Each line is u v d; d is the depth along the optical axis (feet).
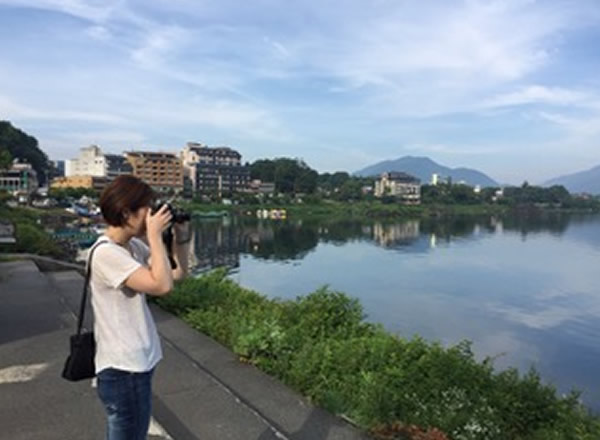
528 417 15.46
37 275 33.53
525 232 287.69
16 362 16.06
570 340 71.31
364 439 11.60
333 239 226.99
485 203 547.49
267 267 138.00
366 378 14.96
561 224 367.66
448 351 18.66
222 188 458.50
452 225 335.88
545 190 603.67
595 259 168.55
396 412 13.32
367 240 224.12
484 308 91.04
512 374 18.06
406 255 170.71
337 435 11.71
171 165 397.39
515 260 162.91
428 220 382.01
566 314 88.33
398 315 82.99
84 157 401.90
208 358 16.99
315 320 22.66
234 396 13.34
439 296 100.42
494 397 15.76
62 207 247.50
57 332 19.62
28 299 25.85
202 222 319.68
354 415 12.75
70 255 106.11
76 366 7.09
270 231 267.80
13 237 57.52
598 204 610.24
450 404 14.60
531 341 70.59
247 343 16.90
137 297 7.05
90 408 12.62
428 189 548.72
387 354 18.07
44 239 66.28
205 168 444.55
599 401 47.34
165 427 11.50
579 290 111.75
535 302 98.07
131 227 7.10
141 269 6.72
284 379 15.35
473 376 16.99
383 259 159.12
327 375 15.37
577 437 14.37
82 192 294.05
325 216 395.34
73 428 11.51
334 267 139.23
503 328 77.36
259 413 12.50
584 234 278.67
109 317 6.84
